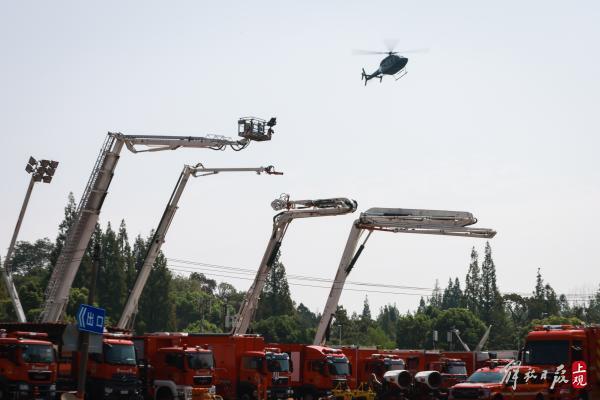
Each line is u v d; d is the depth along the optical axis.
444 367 122.69
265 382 96.38
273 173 111.44
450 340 180.50
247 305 119.62
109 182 101.88
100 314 53.53
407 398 96.88
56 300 99.38
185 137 105.88
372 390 100.81
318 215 119.56
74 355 81.19
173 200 109.38
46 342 73.62
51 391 73.00
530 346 75.06
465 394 71.75
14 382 70.94
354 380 108.81
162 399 88.38
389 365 116.44
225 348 98.19
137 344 90.50
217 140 107.25
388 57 157.38
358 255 124.50
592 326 75.00
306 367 108.00
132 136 102.88
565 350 72.75
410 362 125.94
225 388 97.19
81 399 52.59
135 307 107.56
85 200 100.88
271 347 103.88
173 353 88.88
